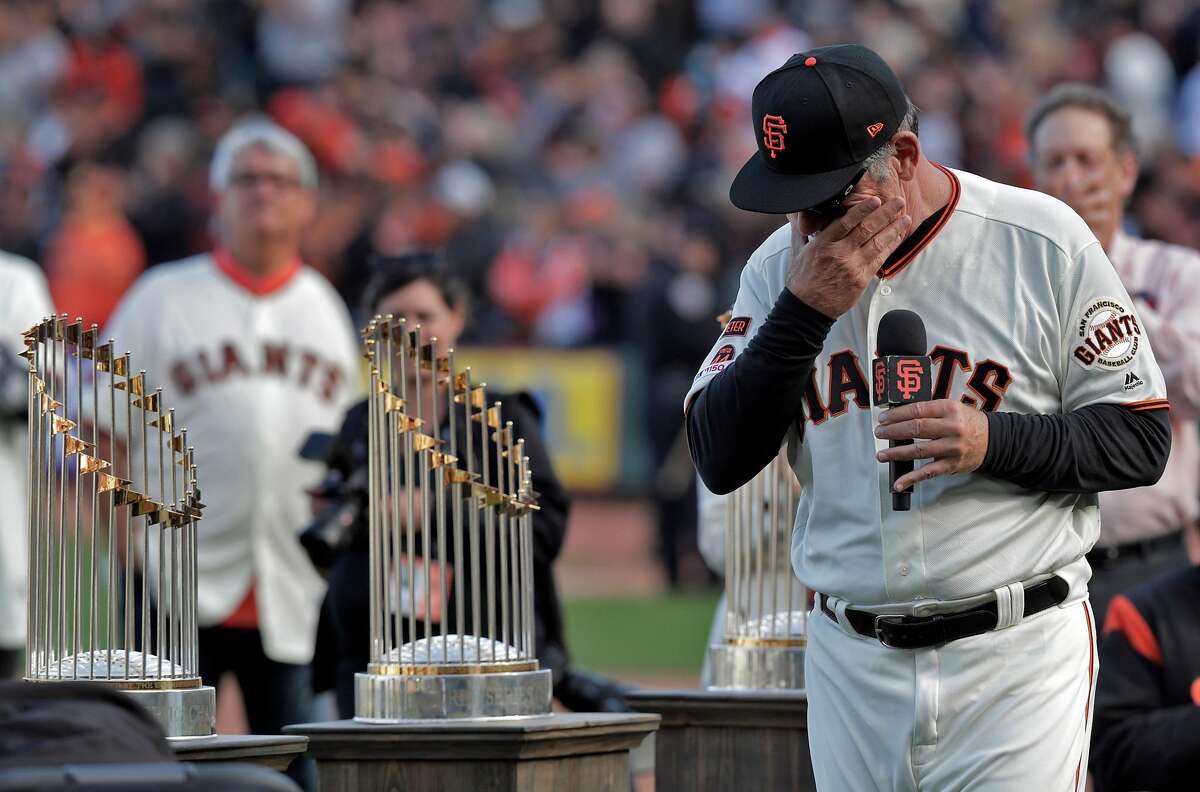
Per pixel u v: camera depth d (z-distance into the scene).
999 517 13.45
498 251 70.69
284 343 25.30
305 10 79.81
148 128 72.94
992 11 85.38
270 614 24.36
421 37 81.88
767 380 13.23
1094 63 84.06
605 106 79.94
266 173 25.19
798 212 13.27
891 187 13.14
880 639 13.71
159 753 10.53
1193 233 65.50
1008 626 13.50
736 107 78.19
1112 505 20.92
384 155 72.81
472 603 16.77
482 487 15.58
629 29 84.12
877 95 12.98
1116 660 18.80
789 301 13.16
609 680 20.19
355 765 14.80
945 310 13.60
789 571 17.98
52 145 73.69
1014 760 13.35
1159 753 18.03
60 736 10.18
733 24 84.56
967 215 13.70
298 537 19.17
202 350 24.81
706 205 70.56
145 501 14.79
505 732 14.41
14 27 78.06
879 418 13.38
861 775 13.93
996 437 12.98
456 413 18.89
